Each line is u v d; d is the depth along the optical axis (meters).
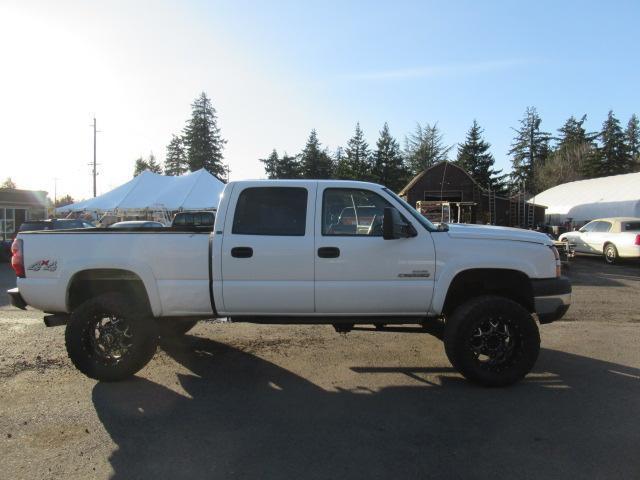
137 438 3.91
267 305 5.12
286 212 5.20
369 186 5.27
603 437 3.90
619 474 3.34
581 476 3.32
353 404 4.60
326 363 5.84
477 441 3.84
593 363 5.84
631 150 81.19
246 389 5.00
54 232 5.35
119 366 5.13
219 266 5.09
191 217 19.66
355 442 3.83
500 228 5.59
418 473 3.37
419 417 4.30
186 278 5.15
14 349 6.46
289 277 5.09
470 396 4.80
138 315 5.17
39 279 5.33
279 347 6.50
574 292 11.31
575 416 4.31
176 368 5.66
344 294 5.08
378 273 5.09
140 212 29.84
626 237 17.28
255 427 4.11
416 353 6.24
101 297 5.21
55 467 3.47
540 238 5.31
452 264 5.11
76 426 4.14
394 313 5.19
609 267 16.94
